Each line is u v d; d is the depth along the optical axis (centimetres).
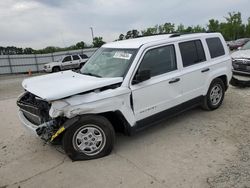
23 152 506
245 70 877
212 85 634
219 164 414
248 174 383
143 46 502
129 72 475
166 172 403
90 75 515
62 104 413
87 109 427
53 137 432
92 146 453
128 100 468
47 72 2794
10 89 1459
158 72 516
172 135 534
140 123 493
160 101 517
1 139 580
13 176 425
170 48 544
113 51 543
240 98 767
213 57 635
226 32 5928
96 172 416
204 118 614
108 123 454
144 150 478
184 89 561
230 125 568
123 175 403
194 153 455
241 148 462
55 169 434
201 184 368
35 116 471
